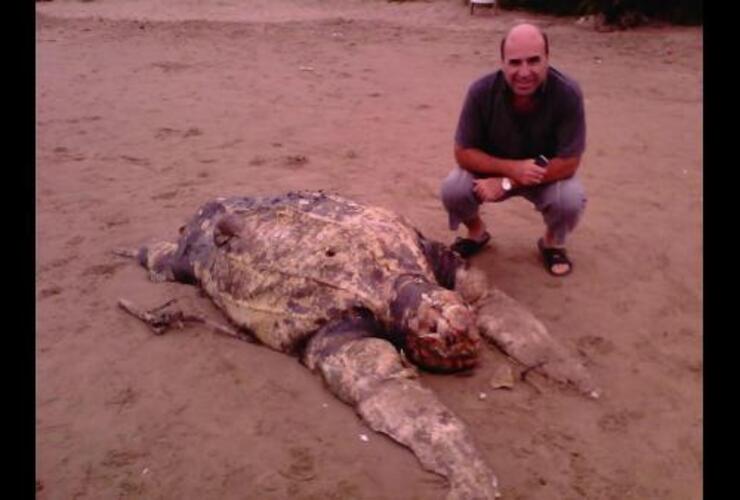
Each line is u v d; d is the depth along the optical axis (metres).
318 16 10.88
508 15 10.29
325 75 7.24
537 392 2.68
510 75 3.03
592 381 2.71
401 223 3.08
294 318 2.80
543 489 2.30
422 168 4.78
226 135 5.50
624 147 5.10
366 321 2.74
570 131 3.19
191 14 11.19
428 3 11.43
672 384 2.73
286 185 4.50
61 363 2.89
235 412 2.61
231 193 4.40
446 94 6.43
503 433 2.50
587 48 8.13
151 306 3.22
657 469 2.37
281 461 2.40
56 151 5.20
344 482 2.31
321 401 2.63
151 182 4.64
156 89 6.82
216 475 2.37
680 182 4.51
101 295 3.36
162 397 2.70
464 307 2.66
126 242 3.86
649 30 8.98
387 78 7.06
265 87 6.84
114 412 2.64
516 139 3.30
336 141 5.31
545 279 3.43
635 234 3.86
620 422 2.56
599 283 3.39
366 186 4.48
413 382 2.56
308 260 2.85
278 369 2.81
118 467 2.41
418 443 2.35
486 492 2.21
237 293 2.99
